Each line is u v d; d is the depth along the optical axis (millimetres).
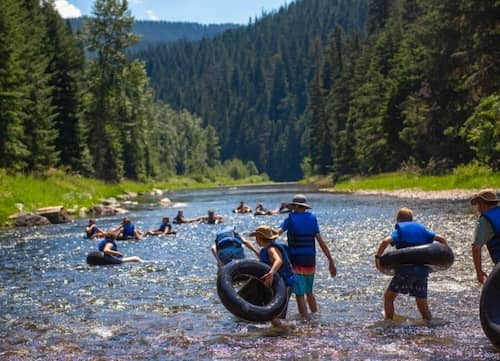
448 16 41562
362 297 9883
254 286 8539
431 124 49656
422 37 47406
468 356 6609
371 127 65062
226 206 40406
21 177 40156
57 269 14266
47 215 27906
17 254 17172
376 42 79938
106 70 69875
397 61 63844
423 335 7535
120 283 12062
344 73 91125
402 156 60562
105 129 70000
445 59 44250
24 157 45625
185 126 174375
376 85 68188
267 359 6770
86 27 69438
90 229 21281
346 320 8484
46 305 10133
